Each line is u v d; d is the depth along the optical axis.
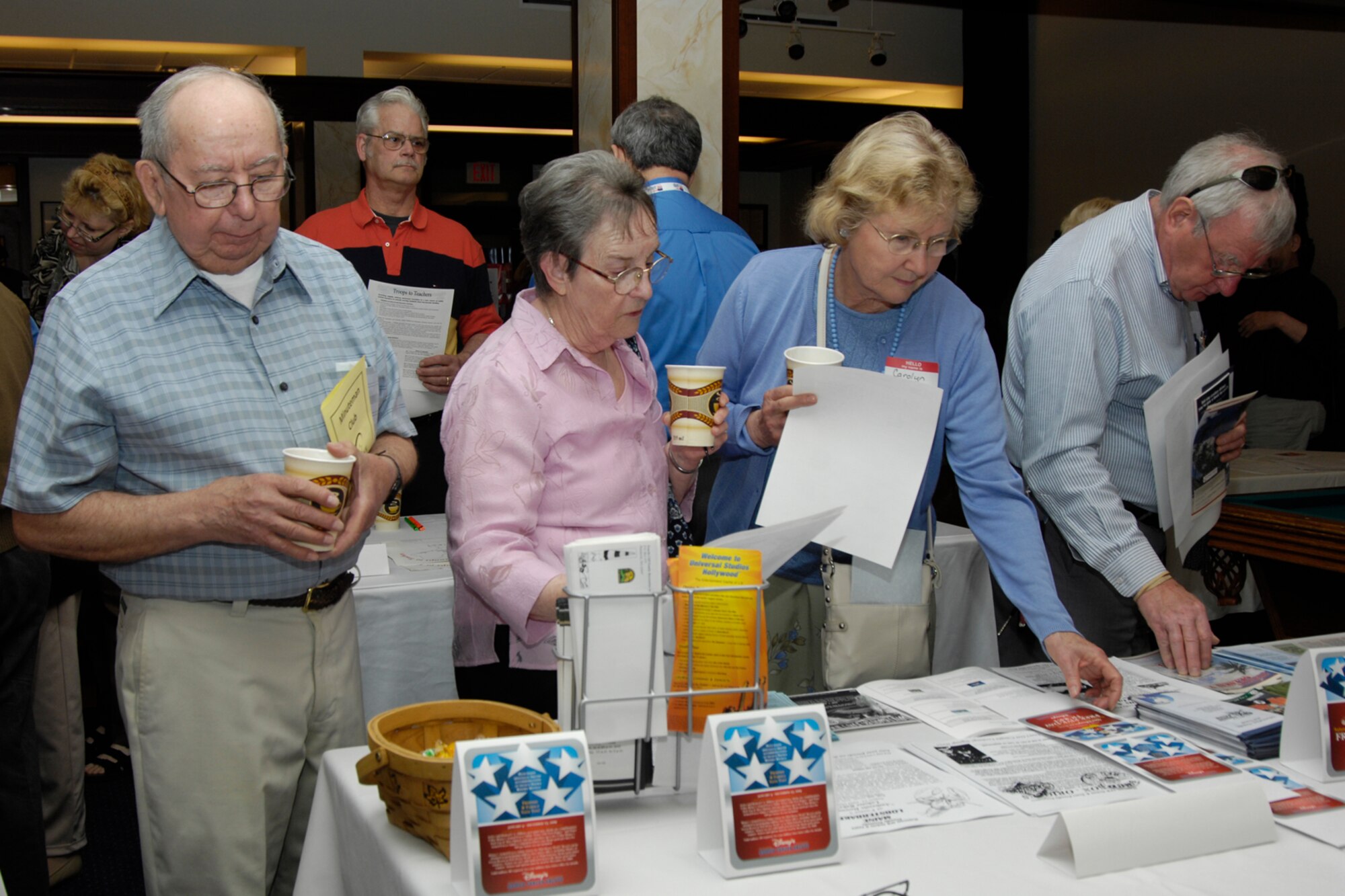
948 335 1.64
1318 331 4.45
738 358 1.72
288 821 1.52
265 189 1.29
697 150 2.47
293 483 1.20
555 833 0.91
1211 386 1.72
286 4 6.82
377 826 1.05
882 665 1.60
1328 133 6.82
